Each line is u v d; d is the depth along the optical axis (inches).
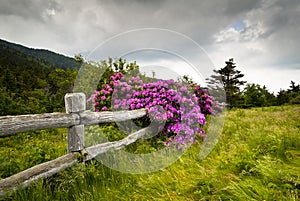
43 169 91.5
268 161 111.9
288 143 150.8
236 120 281.6
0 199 76.8
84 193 96.5
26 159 114.0
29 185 85.7
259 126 230.8
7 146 190.7
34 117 86.1
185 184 104.7
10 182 80.7
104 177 110.4
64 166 99.8
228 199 87.8
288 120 260.1
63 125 100.5
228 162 125.0
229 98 939.3
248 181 96.1
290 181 94.2
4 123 74.9
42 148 130.8
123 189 103.0
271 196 85.4
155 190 101.9
